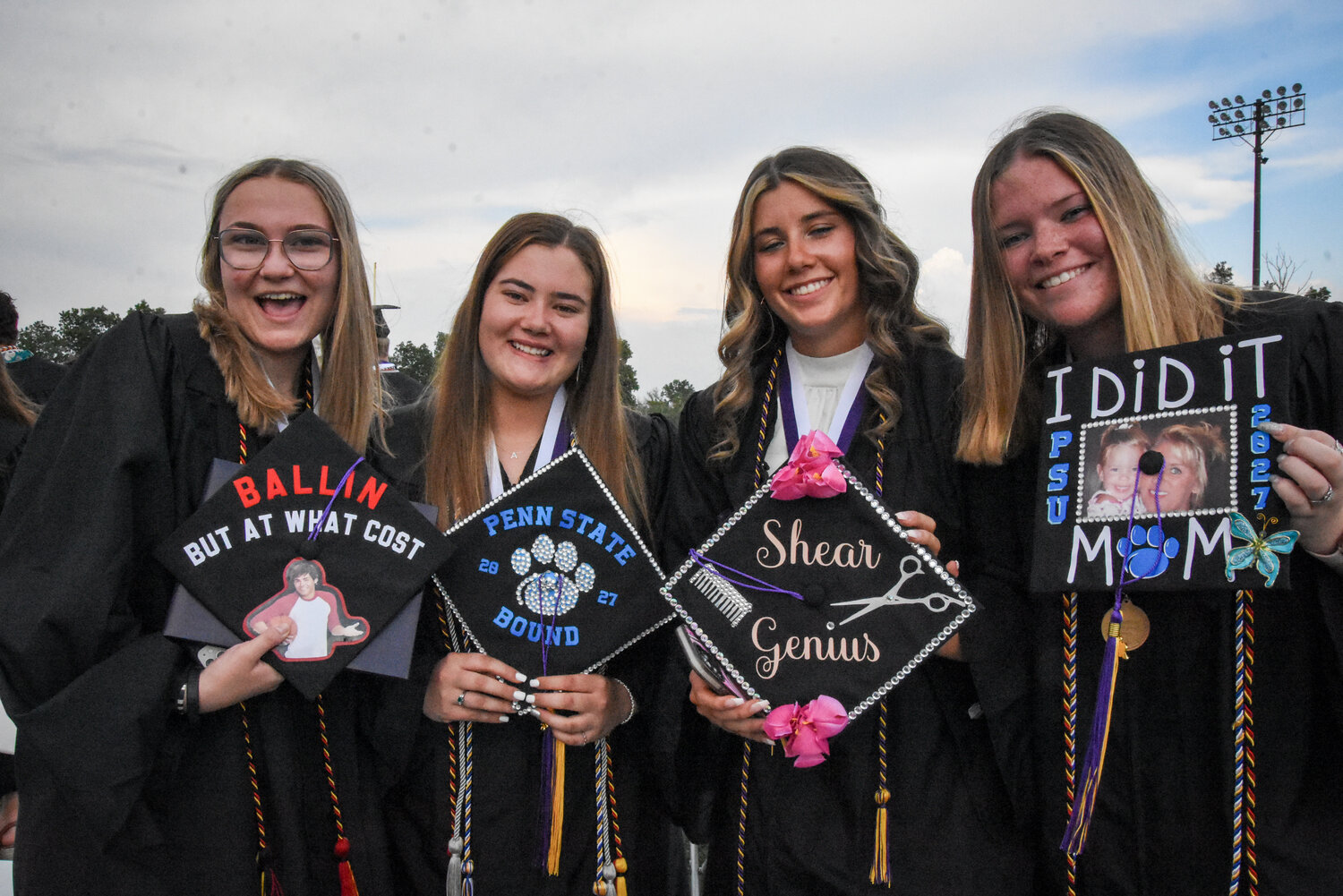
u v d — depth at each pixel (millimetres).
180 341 2299
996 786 2387
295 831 2273
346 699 2396
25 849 2090
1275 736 1961
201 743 2221
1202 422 1925
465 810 2445
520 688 2443
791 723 2135
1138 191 2129
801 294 2555
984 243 2260
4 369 3252
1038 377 2367
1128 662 2092
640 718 2666
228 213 2301
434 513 2369
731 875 2555
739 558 2289
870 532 2230
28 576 2025
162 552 2131
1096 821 2115
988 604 2340
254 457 2229
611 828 2572
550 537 2480
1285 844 1931
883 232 2607
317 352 2557
